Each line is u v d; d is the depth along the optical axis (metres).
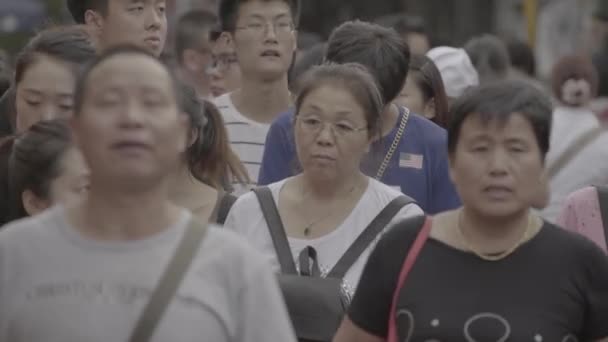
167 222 4.82
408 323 5.36
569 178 10.91
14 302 4.74
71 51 7.59
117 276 4.71
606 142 10.95
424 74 8.97
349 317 5.58
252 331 4.79
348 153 6.88
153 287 4.70
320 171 6.86
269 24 9.37
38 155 6.21
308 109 6.89
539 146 5.38
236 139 9.41
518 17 31.55
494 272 5.35
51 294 4.71
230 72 10.84
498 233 5.39
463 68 10.45
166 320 4.67
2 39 25.83
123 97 4.79
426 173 8.01
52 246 4.78
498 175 5.32
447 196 8.05
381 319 5.52
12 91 8.19
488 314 5.29
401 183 7.96
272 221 6.92
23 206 6.33
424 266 5.41
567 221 7.23
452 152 5.46
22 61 7.59
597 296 5.38
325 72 6.98
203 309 4.71
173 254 4.75
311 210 6.92
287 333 4.85
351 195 6.96
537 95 5.39
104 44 8.62
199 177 7.51
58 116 7.52
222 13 9.49
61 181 6.22
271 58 9.36
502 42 14.35
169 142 4.81
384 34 8.12
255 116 9.47
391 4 32.62
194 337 4.69
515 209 5.33
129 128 4.75
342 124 6.87
